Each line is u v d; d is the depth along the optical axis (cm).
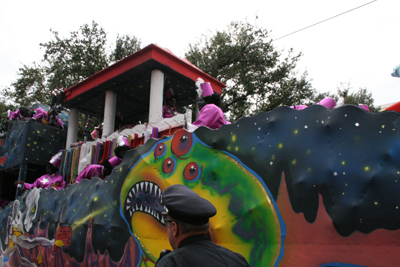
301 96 1616
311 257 234
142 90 839
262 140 290
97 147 639
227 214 299
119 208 432
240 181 297
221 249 168
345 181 229
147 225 382
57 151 866
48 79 1812
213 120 416
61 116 1009
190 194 174
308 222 241
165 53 680
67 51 1719
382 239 206
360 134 231
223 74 1633
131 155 437
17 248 697
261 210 273
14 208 750
